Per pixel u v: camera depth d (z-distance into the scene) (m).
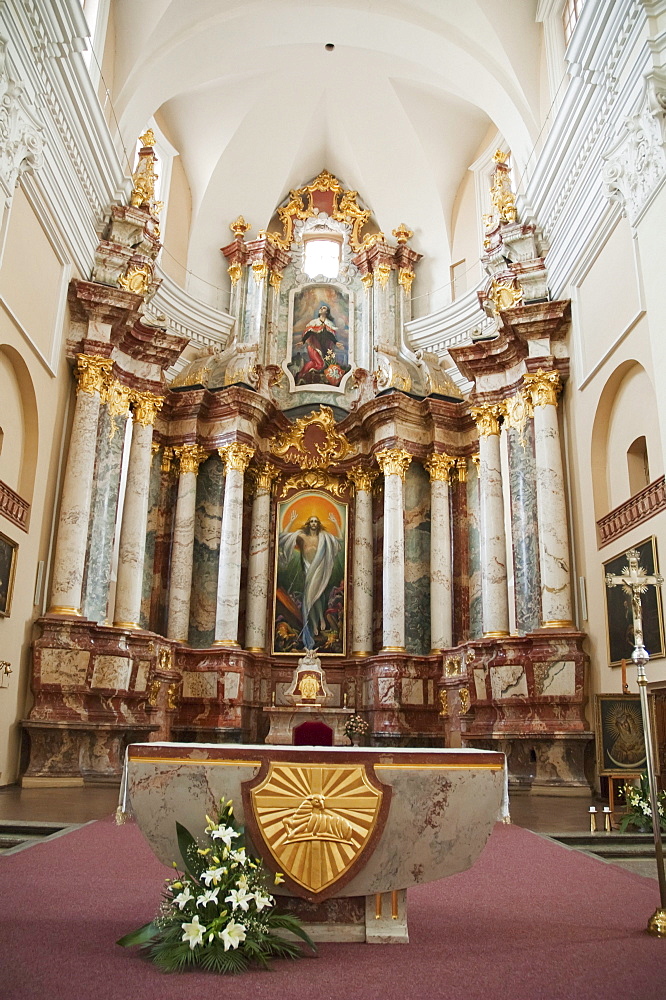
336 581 16.44
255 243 17.73
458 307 16.45
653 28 8.95
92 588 12.45
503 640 11.80
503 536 13.60
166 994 2.90
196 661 14.64
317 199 18.66
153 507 15.34
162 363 14.25
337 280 18.23
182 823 3.74
